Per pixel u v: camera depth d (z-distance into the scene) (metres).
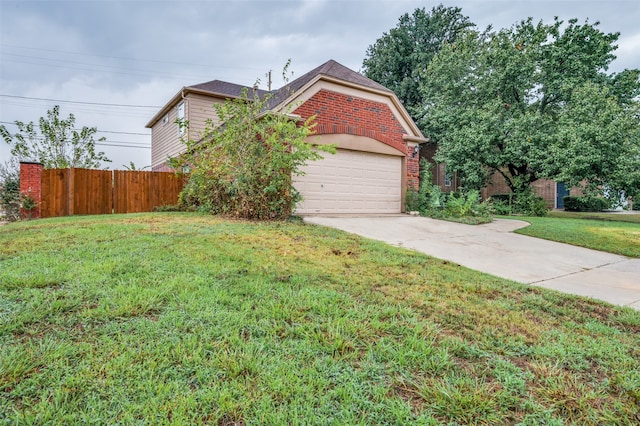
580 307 3.45
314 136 9.50
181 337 2.28
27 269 3.44
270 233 6.16
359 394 1.81
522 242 7.36
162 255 4.21
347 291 3.38
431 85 19.12
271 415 1.62
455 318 2.89
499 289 3.84
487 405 1.77
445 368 2.11
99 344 2.14
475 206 10.99
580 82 14.38
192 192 10.02
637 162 11.81
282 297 3.06
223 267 3.88
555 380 2.04
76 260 3.85
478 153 15.76
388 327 2.59
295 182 9.38
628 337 2.75
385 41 25.84
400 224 8.91
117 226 6.23
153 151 20.66
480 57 16.02
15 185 11.59
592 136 12.42
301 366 2.03
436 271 4.43
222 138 8.55
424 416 1.67
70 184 10.65
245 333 2.40
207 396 1.72
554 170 13.90
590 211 20.22
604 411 1.79
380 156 11.06
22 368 1.85
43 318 2.44
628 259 6.24
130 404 1.64
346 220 8.84
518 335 2.62
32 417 1.53
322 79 9.63
